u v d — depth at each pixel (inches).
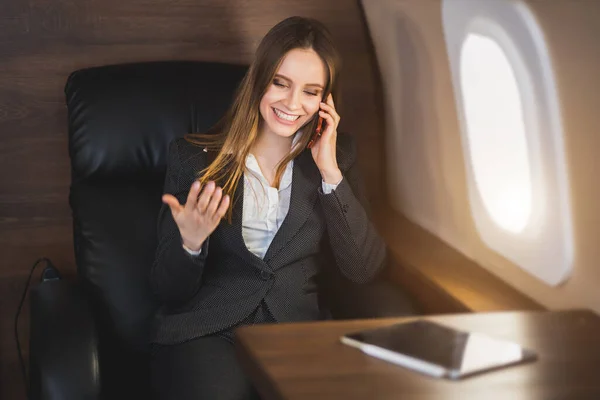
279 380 43.0
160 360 66.4
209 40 85.9
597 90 50.8
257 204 69.7
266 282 68.1
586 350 47.1
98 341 65.3
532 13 54.5
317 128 69.3
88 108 75.1
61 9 82.5
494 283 68.7
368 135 90.7
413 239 80.4
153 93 76.3
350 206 69.8
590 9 49.8
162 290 67.9
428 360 44.6
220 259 69.3
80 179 76.5
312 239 70.4
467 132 69.4
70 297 68.9
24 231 86.4
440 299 68.4
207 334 66.9
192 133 76.4
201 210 61.5
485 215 69.2
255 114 68.5
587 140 52.9
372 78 89.7
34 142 84.7
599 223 53.7
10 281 87.0
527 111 58.7
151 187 76.7
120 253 73.0
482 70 64.2
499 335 49.5
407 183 85.5
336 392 41.7
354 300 71.7
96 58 84.0
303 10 87.0
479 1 61.0
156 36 84.7
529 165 60.4
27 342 88.7
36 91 83.7
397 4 78.1
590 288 56.8
